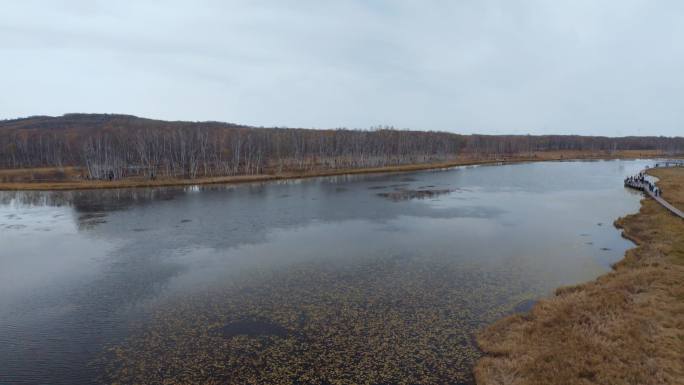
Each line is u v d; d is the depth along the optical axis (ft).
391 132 647.56
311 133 618.03
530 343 57.26
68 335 67.46
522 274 92.12
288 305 77.15
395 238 127.13
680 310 61.67
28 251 118.83
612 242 118.83
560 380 46.52
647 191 211.00
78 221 161.48
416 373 53.83
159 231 141.59
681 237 110.01
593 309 64.54
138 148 377.09
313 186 269.85
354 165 423.23
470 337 63.10
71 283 91.91
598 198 206.49
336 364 56.39
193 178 310.04
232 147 446.19
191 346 62.49
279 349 60.85
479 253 109.40
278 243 122.93
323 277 92.58
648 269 82.89
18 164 396.57
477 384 50.26
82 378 54.85
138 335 66.74
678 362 48.21
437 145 597.93
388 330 66.13
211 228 145.07
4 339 66.54
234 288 86.69
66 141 475.72
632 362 48.88
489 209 177.17
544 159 550.36
